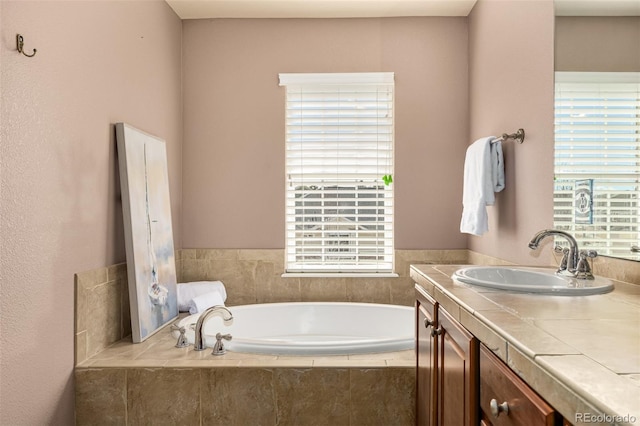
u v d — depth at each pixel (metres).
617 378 0.63
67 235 1.83
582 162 1.64
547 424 0.71
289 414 1.87
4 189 1.46
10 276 1.49
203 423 1.87
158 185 2.61
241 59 3.21
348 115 3.24
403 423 1.88
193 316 2.63
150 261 2.42
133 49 2.44
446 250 3.19
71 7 1.85
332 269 3.28
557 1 1.83
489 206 2.67
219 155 3.23
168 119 2.97
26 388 1.58
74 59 1.87
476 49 2.97
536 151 2.02
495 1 2.58
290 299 3.20
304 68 3.21
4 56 1.46
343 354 2.03
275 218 3.22
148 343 2.22
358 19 3.20
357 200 3.27
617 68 1.45
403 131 3.20
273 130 3.22
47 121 1.69
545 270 1.68
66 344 1.83
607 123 1.50
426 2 2.97
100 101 2.09
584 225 1.66
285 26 3.21
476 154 2.43
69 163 1.84
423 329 1.74
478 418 1.10
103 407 1.88
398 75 3.20
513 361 0.82
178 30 3.16
